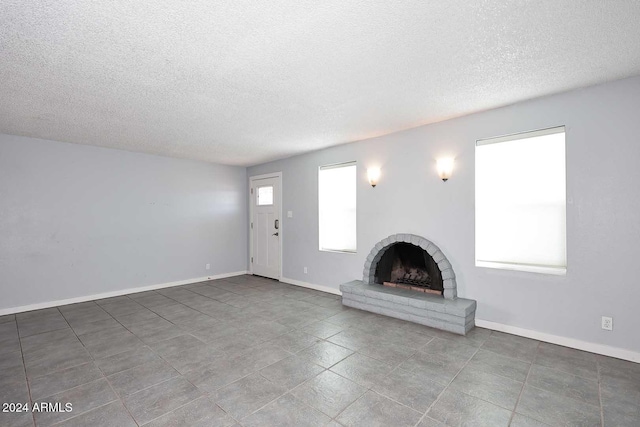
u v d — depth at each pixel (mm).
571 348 2703
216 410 1906
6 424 1786
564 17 1664
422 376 2281
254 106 2980
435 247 3492
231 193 6195
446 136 3451
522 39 1886
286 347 2799
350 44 1927
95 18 1634
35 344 2906
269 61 2129
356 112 3168
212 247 5898
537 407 1911
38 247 4098
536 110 2861
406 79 2428
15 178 3947
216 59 2094
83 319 3619
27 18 1619
